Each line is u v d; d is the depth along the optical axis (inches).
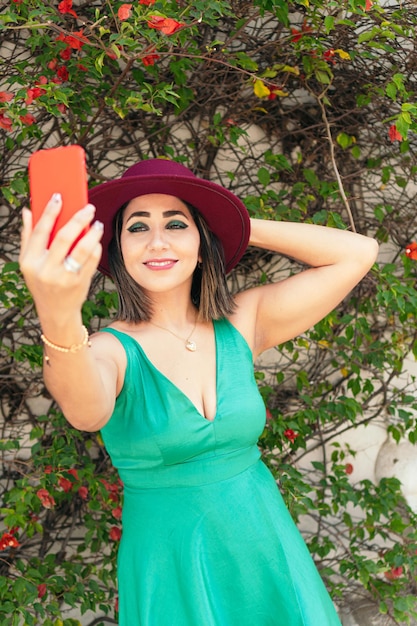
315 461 115.4
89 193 62.6
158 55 88.5
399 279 111.3
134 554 62.9
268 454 106.4
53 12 83.5
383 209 114.3
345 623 114.5
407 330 115.5
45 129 103.4
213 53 102.7
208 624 59.4
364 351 112.5
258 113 110.4
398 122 90.3
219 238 70.6
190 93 102.5
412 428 118.7
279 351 109.7
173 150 107.6
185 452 61.4
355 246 71.6
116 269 67.6
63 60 94.7
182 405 61.4
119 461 64.0
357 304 112.7
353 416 107.5
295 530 66.7
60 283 39.4
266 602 62.7
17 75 95.0
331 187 105.9
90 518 103.1
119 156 107.0
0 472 105.4
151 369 62.9
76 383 46.7
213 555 61.5
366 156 114.2
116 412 62.8
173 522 61.6
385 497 111.7
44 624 95.7
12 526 91.7
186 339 66.6
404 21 101.7
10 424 105.3
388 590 111.3
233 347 67.2
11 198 89.5
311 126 109.3
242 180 111.0
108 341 62.7
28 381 105.3
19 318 103.7
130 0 92.0
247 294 72.1
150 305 66.6
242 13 100.7
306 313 71.4
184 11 81.7
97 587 101.8
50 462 96.3
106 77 102.0
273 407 112.8
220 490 62.5
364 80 107.7
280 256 112.2
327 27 88.5
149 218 64.1
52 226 39.7
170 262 63.3
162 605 60.9
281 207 102.3
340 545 117.1
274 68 101.4
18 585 94.0
